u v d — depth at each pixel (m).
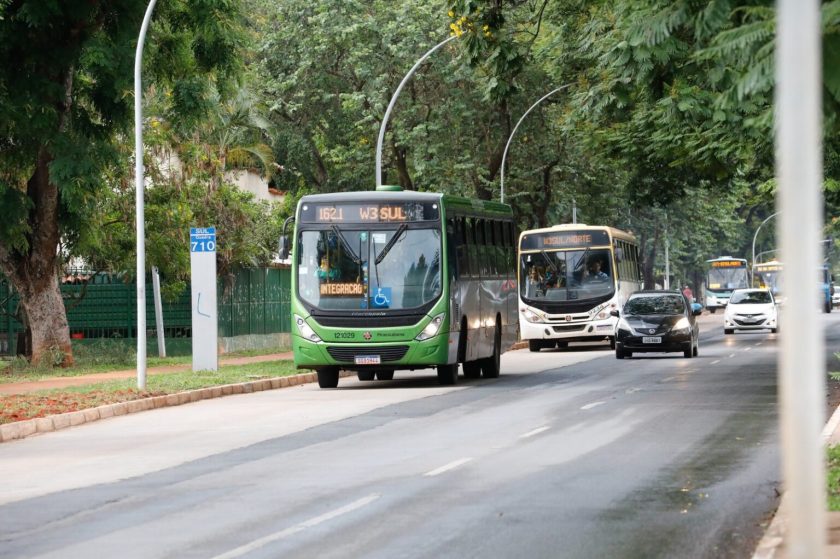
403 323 36.41
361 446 21.86
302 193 73.94
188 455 21.30
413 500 15.68
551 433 23.25
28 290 48.69
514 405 29.53
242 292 63.81
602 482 16.92
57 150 45.56
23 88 45.59
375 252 36.88
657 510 14.63
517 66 29.95
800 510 5.53
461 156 67.75
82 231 49.25
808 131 5.57
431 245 36.91
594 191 73.25
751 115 13.57
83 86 48.41
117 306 58.75
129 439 24.41
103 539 13.52
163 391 34.19
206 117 47.84
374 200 37.16
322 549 12.66
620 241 62.94
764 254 160.62
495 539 12.98
